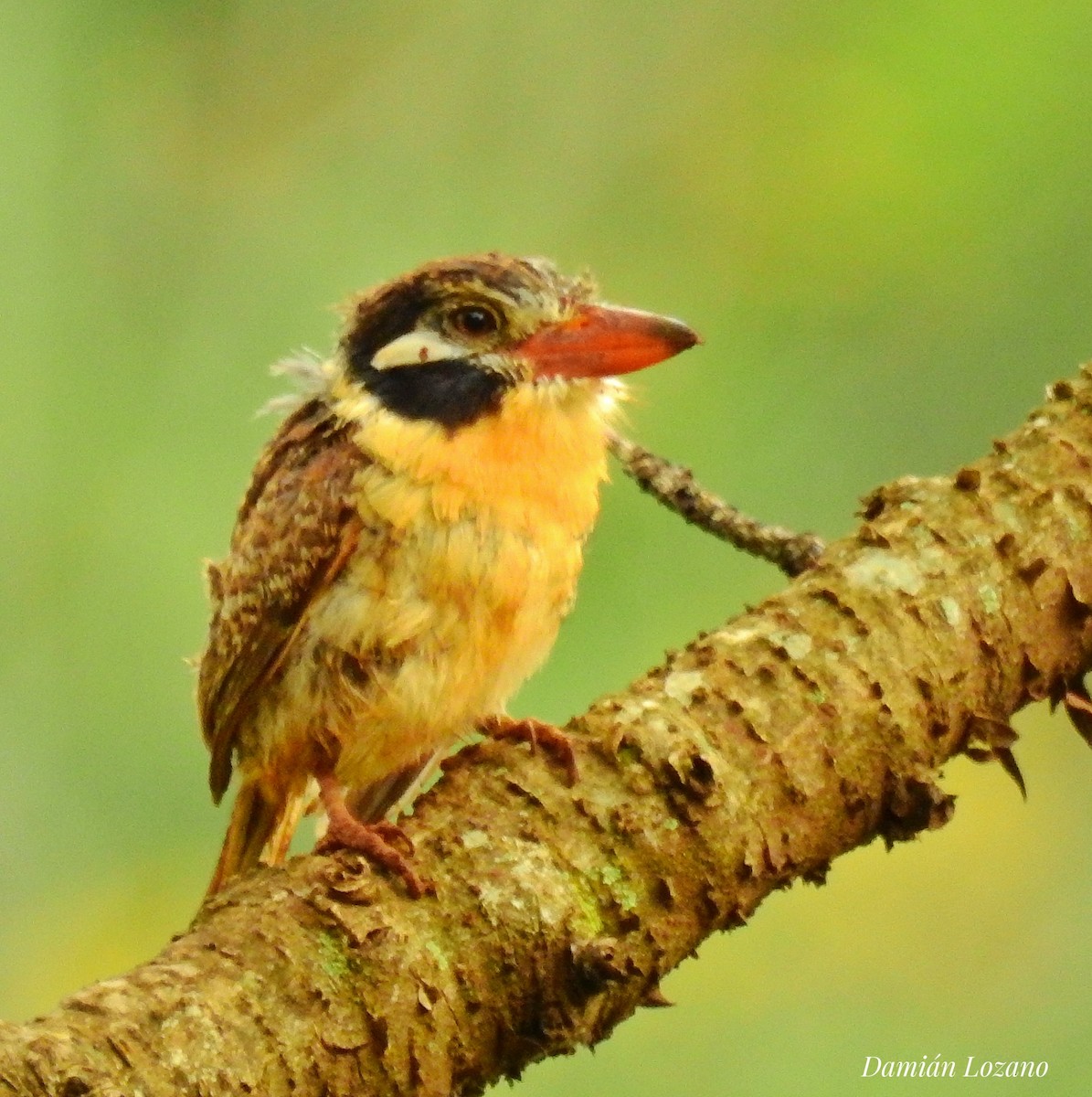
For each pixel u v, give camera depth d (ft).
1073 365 35.01
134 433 33.53
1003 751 20.45
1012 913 35.09
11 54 34.09
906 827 19.98
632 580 33.27
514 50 37.14
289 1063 17.75
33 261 33.63
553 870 19.01
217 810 32.99
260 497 25.77
